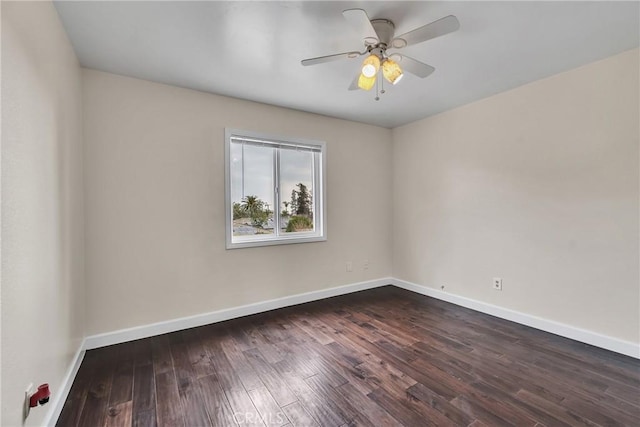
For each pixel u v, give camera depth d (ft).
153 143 8.80
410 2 5.56
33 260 4.40
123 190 8.39
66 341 6.09
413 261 13.29
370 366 7.04
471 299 10.96
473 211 10.86
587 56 7.60
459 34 6.59
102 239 8.12
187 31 6.40
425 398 5.86
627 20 6.11
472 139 10.83
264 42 6.85
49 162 5.16
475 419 5.28
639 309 7.27
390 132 14.25
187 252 9.34
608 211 7.72
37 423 4.50
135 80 8.56
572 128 8.31
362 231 13.41
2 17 3.56
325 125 12.25
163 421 5.27
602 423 5.17
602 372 6.72
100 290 8.10
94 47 6.97
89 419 5.31
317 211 12.39
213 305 9.80
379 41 5.94
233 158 10.44
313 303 11.68
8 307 3.63
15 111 3.88
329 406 5.64
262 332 8.98
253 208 10.91
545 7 5.72
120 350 7.87
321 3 5.56
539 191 9.04
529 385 6.27
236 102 10.19
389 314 10.45
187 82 8.89
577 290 8.30
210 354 7.64
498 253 10.12
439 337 8.58
